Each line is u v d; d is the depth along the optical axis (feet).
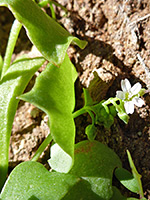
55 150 0.21
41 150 0.22
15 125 0.28
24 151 0.27
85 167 0.20
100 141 0.24
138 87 0.19
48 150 0.25
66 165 0.20
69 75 0.22
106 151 0.21
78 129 0.25
